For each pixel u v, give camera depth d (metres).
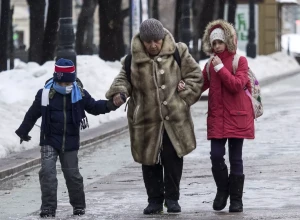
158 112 18.03
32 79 47.72
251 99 18.34
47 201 18.30
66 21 40.28
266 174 24.30
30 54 63.25
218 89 18.25
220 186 18.48
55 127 18.20
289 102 53.44
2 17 59.47
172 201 18.39
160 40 17.88
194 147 18.25
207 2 85.44
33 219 18.06
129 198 20.89
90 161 28.73
